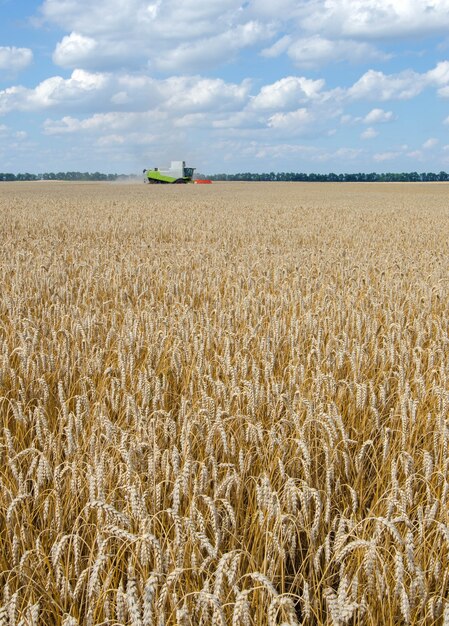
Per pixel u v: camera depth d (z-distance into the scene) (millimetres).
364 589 2744
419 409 4820
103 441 4086
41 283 9305
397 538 2660
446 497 3473
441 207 41531
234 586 2455
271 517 3094
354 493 3334
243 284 10422
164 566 2748
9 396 4941
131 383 4984
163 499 3402
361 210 37031
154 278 10719
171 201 46031
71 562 3062
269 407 4586
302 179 181625
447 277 11508
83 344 5992
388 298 9047
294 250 16828
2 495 3471
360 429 4625
